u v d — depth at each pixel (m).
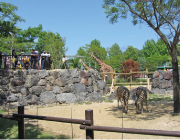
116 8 10.55
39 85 12.70
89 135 3.57
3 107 11.11
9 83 11.89
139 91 9.50
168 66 40.38
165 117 8.34
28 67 13.87
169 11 9.68
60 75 13.36
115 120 8.19
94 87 15.48
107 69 20.73
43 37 39.22
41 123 7.55
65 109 11.08
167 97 14.84
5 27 9.21
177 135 3.03
